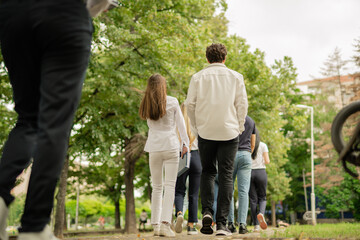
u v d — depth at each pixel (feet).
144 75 45.68
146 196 98.53
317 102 152.97
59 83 5.55
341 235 12.66
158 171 15.80
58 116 5.50
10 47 5.81
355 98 121.49
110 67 42.29
